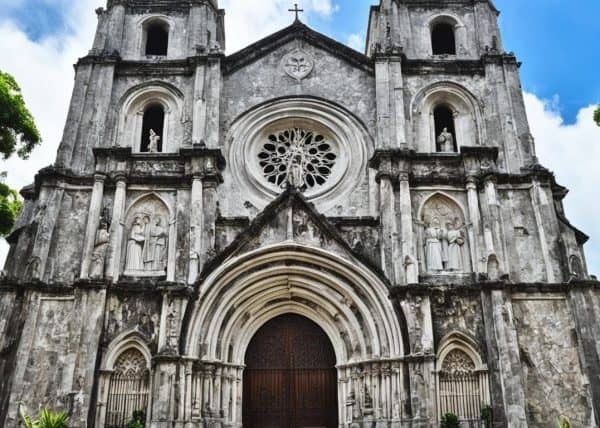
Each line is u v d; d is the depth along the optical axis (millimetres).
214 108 29812
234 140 30172
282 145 31109
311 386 27000
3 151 28297
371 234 27484
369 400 24828
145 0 34531
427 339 24500
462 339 25188
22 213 31125
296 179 29250
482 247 26641
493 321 25047
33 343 24844
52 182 27688
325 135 31203
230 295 26188
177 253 26594
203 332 25422
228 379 25906
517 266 26719
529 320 25625
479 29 33125
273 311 27578
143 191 28219
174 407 23656
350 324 26438
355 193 29094
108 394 24547
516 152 29000
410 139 29906
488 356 24688
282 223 27141
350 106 30984
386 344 25141
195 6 33969
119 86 31172
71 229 27344
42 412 22312
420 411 23422
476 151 28375
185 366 24344
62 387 23891
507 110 30016
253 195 29234
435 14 34188
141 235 27516
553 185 29688
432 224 27922
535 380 24766
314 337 27688
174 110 30859
